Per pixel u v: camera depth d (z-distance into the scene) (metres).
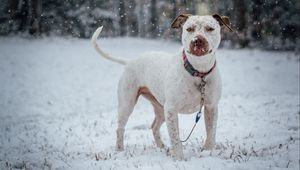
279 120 8.22
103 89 16.11
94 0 32.97
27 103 13.54
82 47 28.02
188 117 8.80
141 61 5.86
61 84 17.11
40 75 19.08
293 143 6.17
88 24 32.66
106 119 9.47
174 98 5.02
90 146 6.67
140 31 37.47
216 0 29.03
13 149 6.83
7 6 28.80
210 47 4.62
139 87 5.96
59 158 5.71
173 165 4.71
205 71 4.88
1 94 15.06
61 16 31.56
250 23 29.88
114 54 25.27
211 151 5.28
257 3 29.19
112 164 5.03
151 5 36.50
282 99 11.20
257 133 7.13
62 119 10.02
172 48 29.20
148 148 6.07
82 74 19.48
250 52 26.84
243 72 19.75
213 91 5.01
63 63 22.25
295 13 28.73
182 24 5.27
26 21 29.81
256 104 10.41
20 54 24.64
